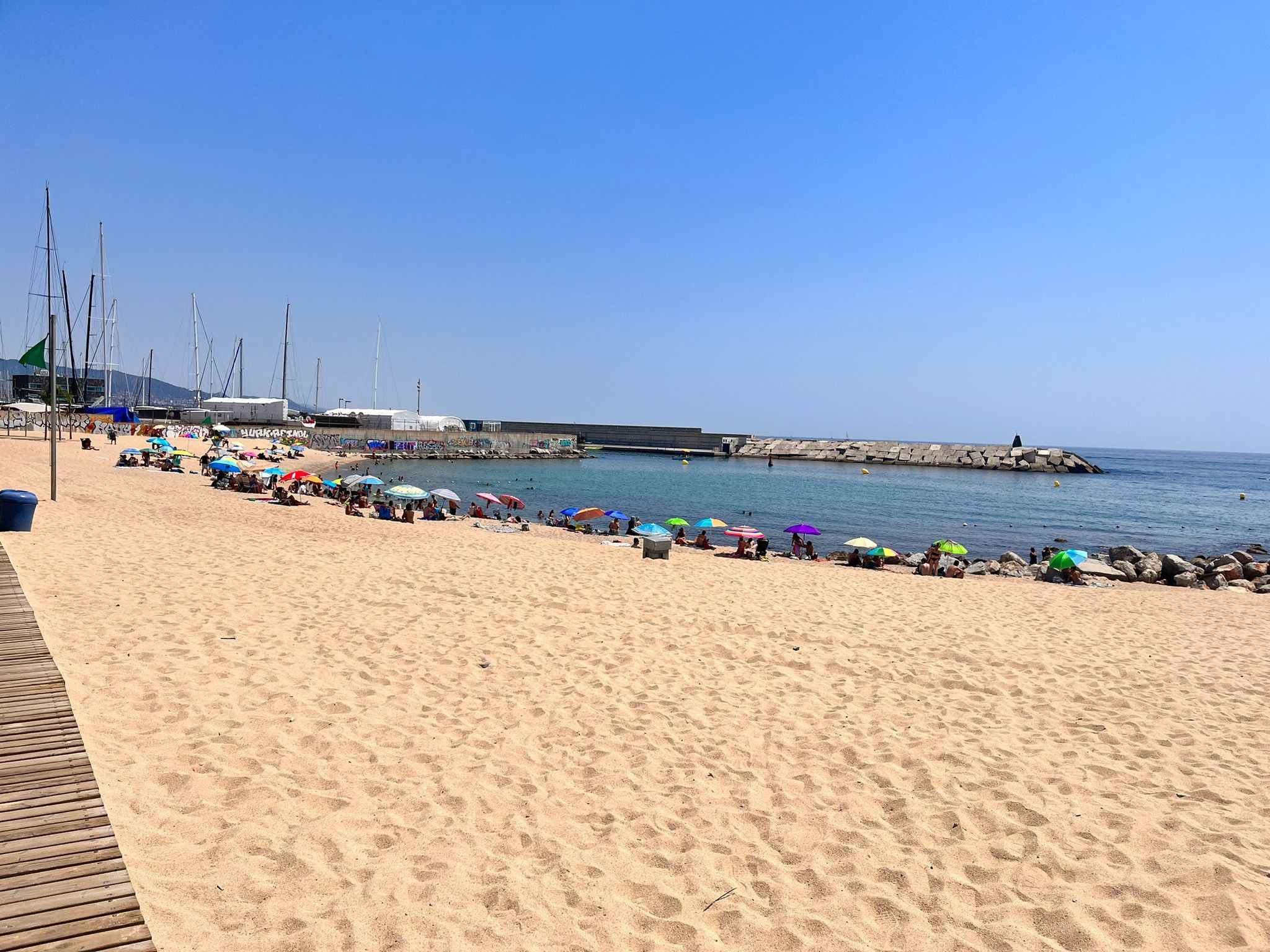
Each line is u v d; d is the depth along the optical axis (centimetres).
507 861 463
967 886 463
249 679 724
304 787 531
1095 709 805
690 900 438
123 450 3509
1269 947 401
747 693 806
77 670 696
